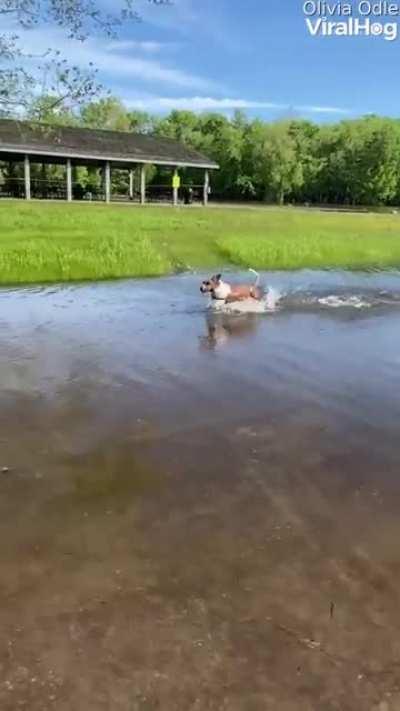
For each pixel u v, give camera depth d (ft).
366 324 33.17
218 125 202.69
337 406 20.21
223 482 14.90
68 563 11.64
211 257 58.29
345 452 16.66
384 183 180.65
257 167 185.68
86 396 20.85
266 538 12.56
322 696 8.75
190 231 70.13
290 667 9.24
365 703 8.65
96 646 9.59
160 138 130.11
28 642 9.65
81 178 146.30
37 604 10.51
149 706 8.54
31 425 18.22
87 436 17.51
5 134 106.32
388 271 57.00
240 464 15.88
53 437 17.39
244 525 13.03
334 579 11.28
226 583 11.13
